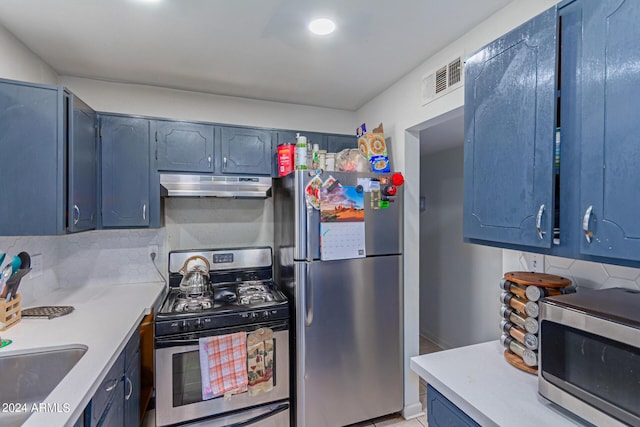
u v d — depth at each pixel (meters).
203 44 1.74
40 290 1.91
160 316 1.67
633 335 0.75
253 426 1.80
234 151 2.27
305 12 1.47
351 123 2.86
